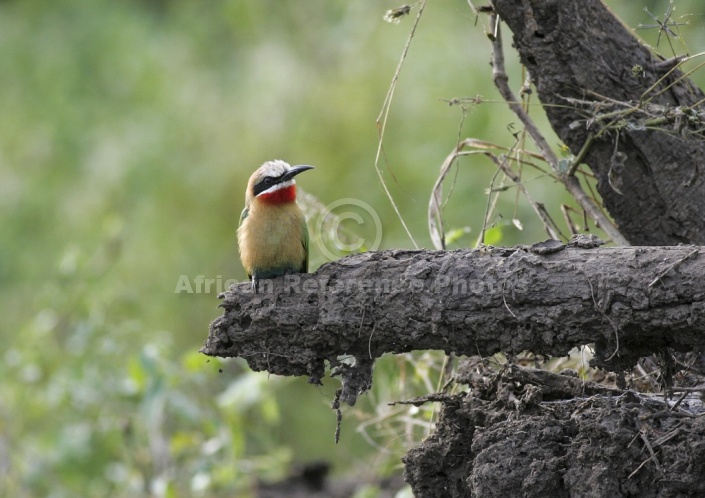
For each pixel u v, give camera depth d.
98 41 24.53
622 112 7.86
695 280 6.29
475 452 7.19
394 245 14.96
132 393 13.29
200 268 19.78
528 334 6.75
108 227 17.14
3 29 25.64
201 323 19.17
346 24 20.91
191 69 23.97
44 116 23.62
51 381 14.35
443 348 7.13
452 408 7.67
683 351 6.78
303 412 16.33
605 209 9.30
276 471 13.19
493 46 8.96
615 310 6.46
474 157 16.11
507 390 7.46
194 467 12.60
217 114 21.97
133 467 13.70
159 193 20.80
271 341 7.38
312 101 19.83
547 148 8.82
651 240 8.34
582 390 7.32
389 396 10.45
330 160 18.45
